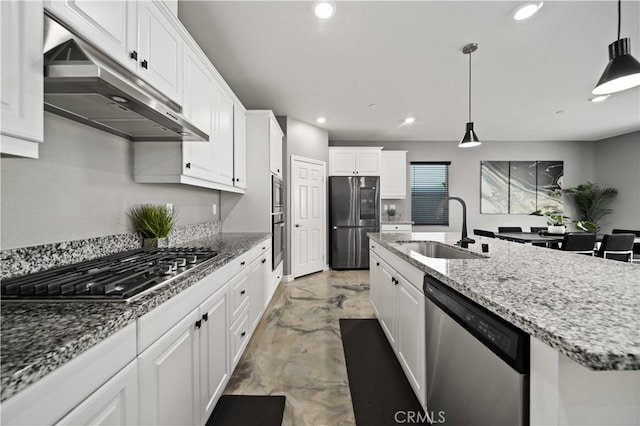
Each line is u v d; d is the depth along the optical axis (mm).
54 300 812
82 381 619
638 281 964
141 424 827
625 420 621
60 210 1206
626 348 510
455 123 4574
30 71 734
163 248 1709
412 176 5715
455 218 5727
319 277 4348
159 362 916
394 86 3176
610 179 5473
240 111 2900
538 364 658
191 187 2479
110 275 1032
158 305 904
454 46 2381
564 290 863
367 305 3096
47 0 815
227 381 1584
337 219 4809
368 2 1865
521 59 2598
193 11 1939
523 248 1798
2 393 460
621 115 4207
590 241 3143
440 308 1164
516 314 678
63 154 1220
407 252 1624
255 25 2094
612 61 1379
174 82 1541
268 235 2885
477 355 896
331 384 1729
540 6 1895
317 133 4680
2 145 692
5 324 669
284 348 2156
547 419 634
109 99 1062
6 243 990
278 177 3580
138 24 1229
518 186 5746
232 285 1682
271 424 1410
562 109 3941
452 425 1073
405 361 1654
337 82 3072
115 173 1545
